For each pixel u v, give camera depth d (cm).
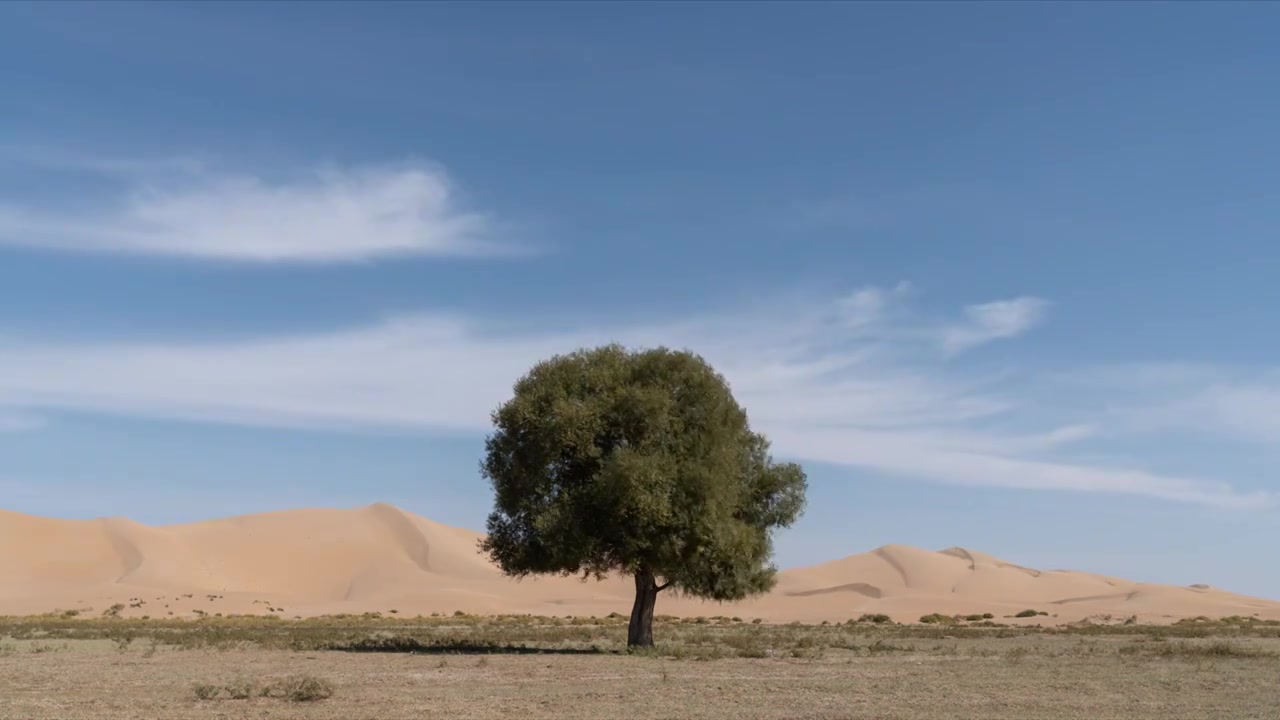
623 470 4116
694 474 4219
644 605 4497
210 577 13350
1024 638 6038
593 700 2611
